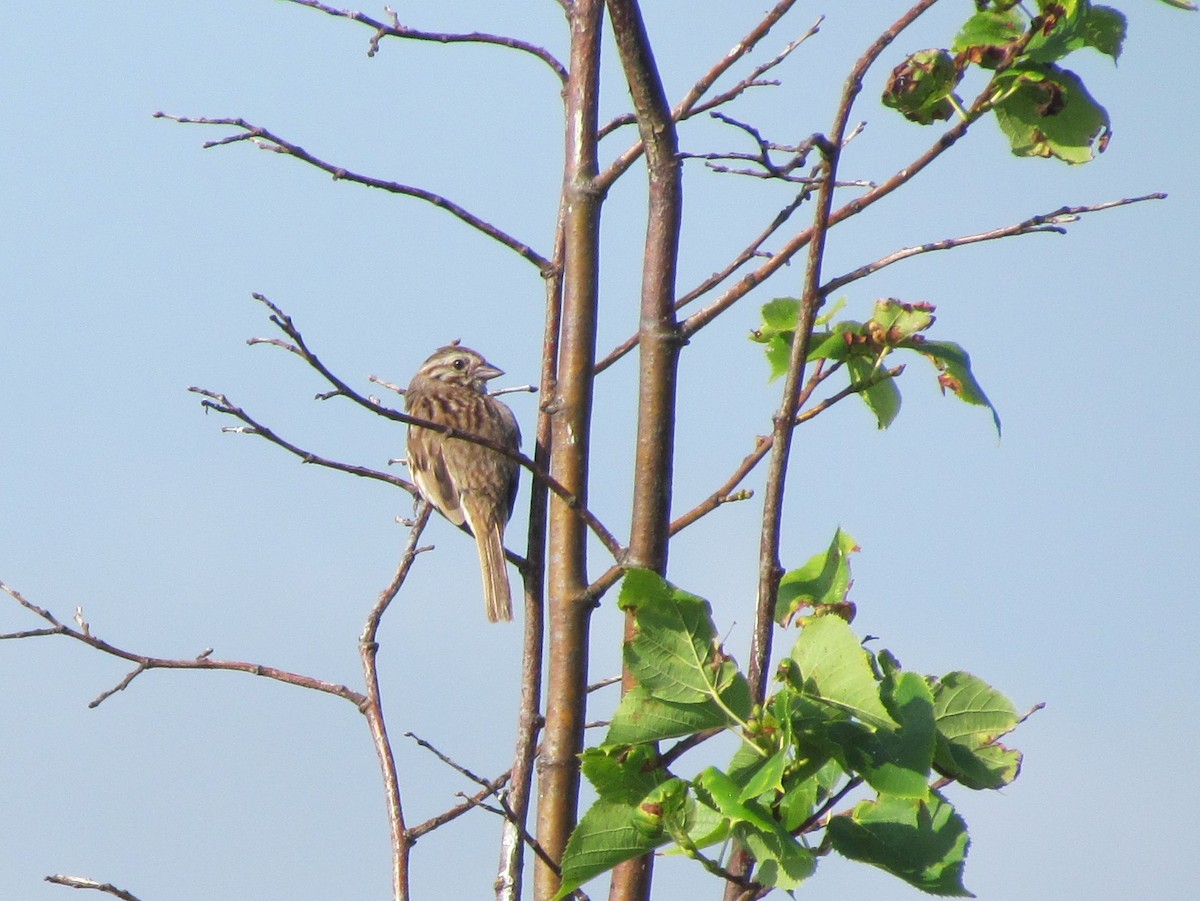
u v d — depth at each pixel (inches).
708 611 269.9
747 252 388.2
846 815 270.7
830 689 257.6
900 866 263.4
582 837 268.8
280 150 430.0
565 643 390.3
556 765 382.0
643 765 272.5
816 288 300.7
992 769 282.5
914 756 257.6
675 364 354.0
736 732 266.4
